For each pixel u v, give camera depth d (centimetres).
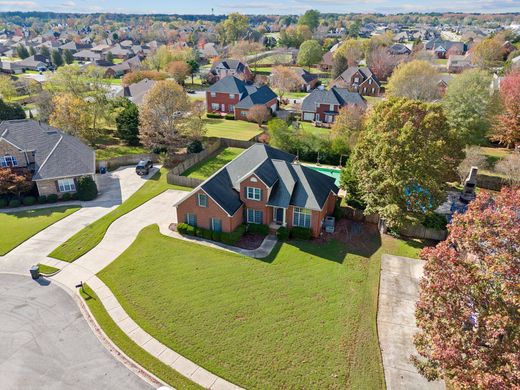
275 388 1875
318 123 7162
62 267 2830
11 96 8419
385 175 3184
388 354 2102
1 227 3441
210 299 2502
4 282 2650
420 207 3116
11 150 4150
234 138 6231
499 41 11769
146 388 1875
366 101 7762
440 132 3094
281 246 3167
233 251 3077
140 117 5147
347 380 1925
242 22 19238
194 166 5088
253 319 2328
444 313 1538
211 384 1894
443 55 14712
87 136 5541
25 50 15562
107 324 2266
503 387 1215
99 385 1883
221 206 3139
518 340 1316
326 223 3444
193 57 13575
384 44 13738
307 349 2111
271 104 7906
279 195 3319
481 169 4578
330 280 2728
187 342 2147
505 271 1376
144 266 2856
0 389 1844
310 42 13012
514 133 5166
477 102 5097
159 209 3819
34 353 2061
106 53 16000
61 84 6303
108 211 3781
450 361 1413
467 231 1600
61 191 4094
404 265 2934
